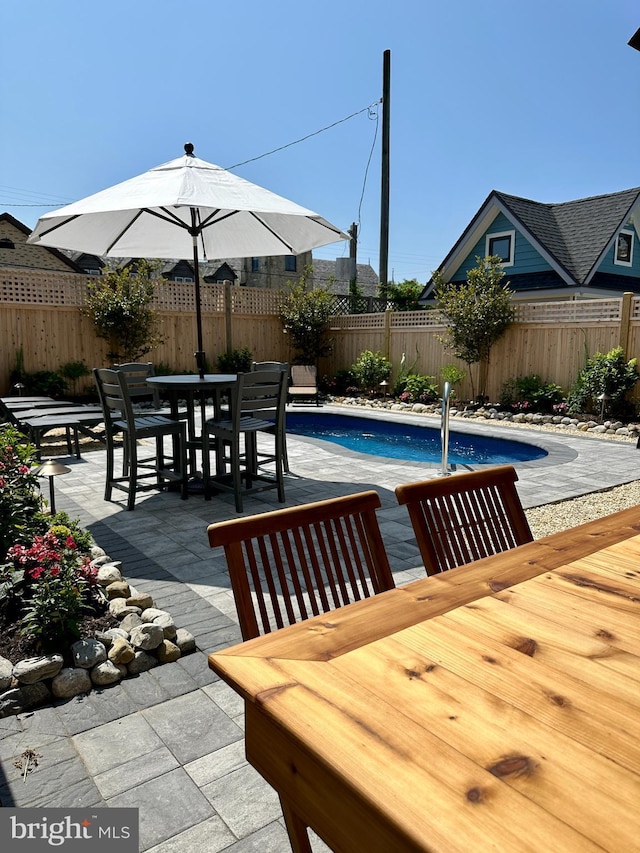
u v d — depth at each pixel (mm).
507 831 684
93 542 3410
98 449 7047
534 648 1086
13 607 2504
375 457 6570
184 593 2994
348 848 815
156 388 4801
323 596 1604
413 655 1062
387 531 3953
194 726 1953
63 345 10852
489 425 9219
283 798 1034
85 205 4668
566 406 9336
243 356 12602
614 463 6227
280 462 4723
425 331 11867
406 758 801
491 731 854
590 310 9320
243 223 6176
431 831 687
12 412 7113
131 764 1774
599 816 702
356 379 12875
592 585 1368
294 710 905
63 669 2156
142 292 11148
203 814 1591
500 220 14219
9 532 2912
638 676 997
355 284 16281
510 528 2064
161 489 5090
